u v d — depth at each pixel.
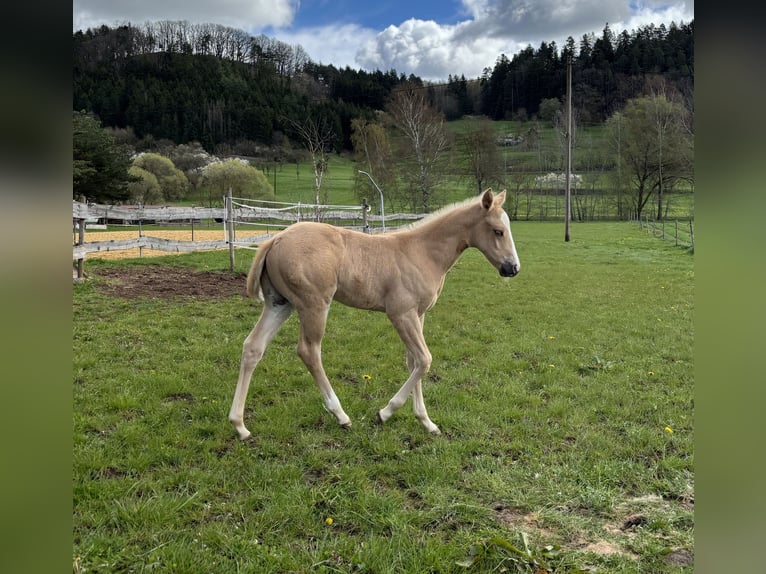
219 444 3.65
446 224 4.15
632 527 2.87
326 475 3.33
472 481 3.29
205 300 8.21
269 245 3.84
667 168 36.12
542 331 7.24
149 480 3.11
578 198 41.19
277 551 2.55
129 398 4.23
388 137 38.69
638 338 6.95
